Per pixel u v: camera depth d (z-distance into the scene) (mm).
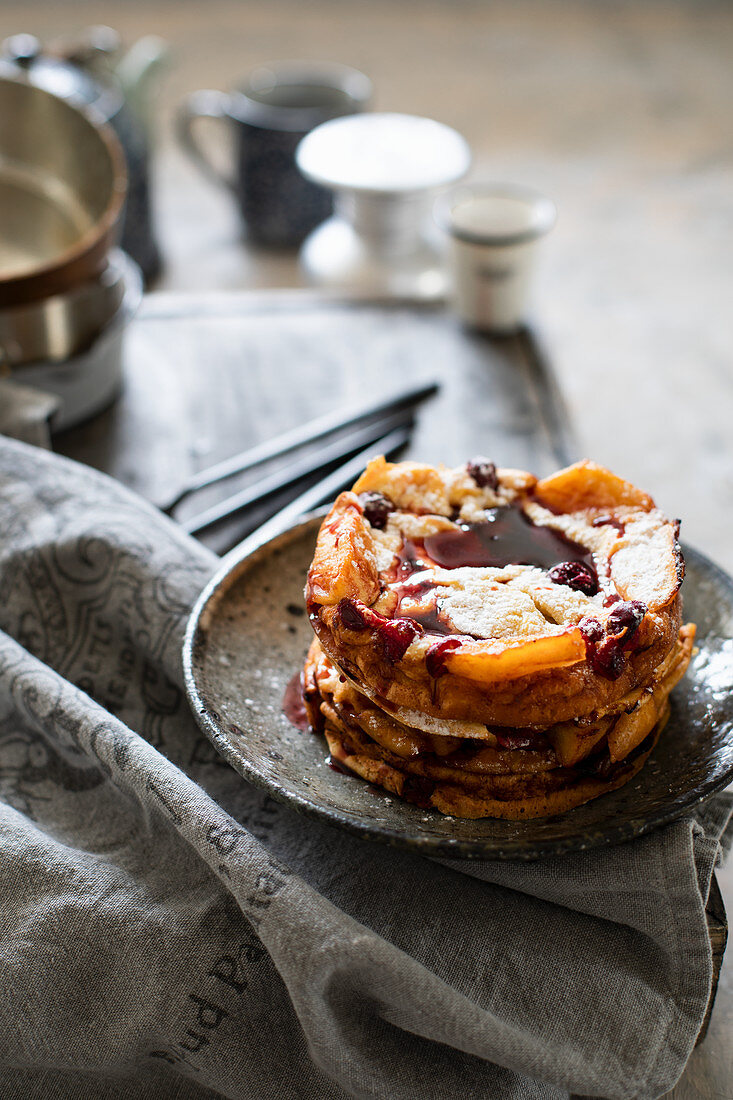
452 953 505
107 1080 526
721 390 890
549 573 531
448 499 562
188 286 959
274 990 497
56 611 604
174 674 586
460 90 1232
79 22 1281
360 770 518
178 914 505
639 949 511
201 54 1252
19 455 636
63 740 557
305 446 726
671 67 1286
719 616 565
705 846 509
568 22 1361
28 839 531
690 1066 561
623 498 556
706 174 1130
